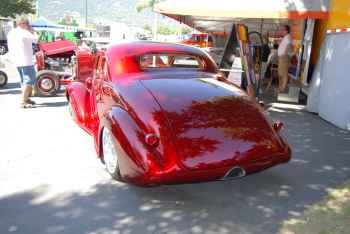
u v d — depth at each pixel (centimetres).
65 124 631
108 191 362
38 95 909
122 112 344
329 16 796
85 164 438
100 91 438
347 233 283
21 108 762
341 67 656
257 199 348
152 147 312
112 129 336
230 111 354
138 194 356
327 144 540
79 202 337
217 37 2038
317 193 363
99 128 382
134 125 325
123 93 368
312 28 893
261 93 1089
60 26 3488
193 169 308
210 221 304
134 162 311
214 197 352
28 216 308
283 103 913
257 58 991
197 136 320
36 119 664
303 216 313
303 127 647
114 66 418
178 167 306
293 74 1145
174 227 294
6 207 324
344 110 639
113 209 324
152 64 554
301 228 292
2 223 296
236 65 734
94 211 320
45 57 970
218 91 386
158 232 286
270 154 342
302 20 1020
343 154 491
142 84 376
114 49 441
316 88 766
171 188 372
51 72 900
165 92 361
